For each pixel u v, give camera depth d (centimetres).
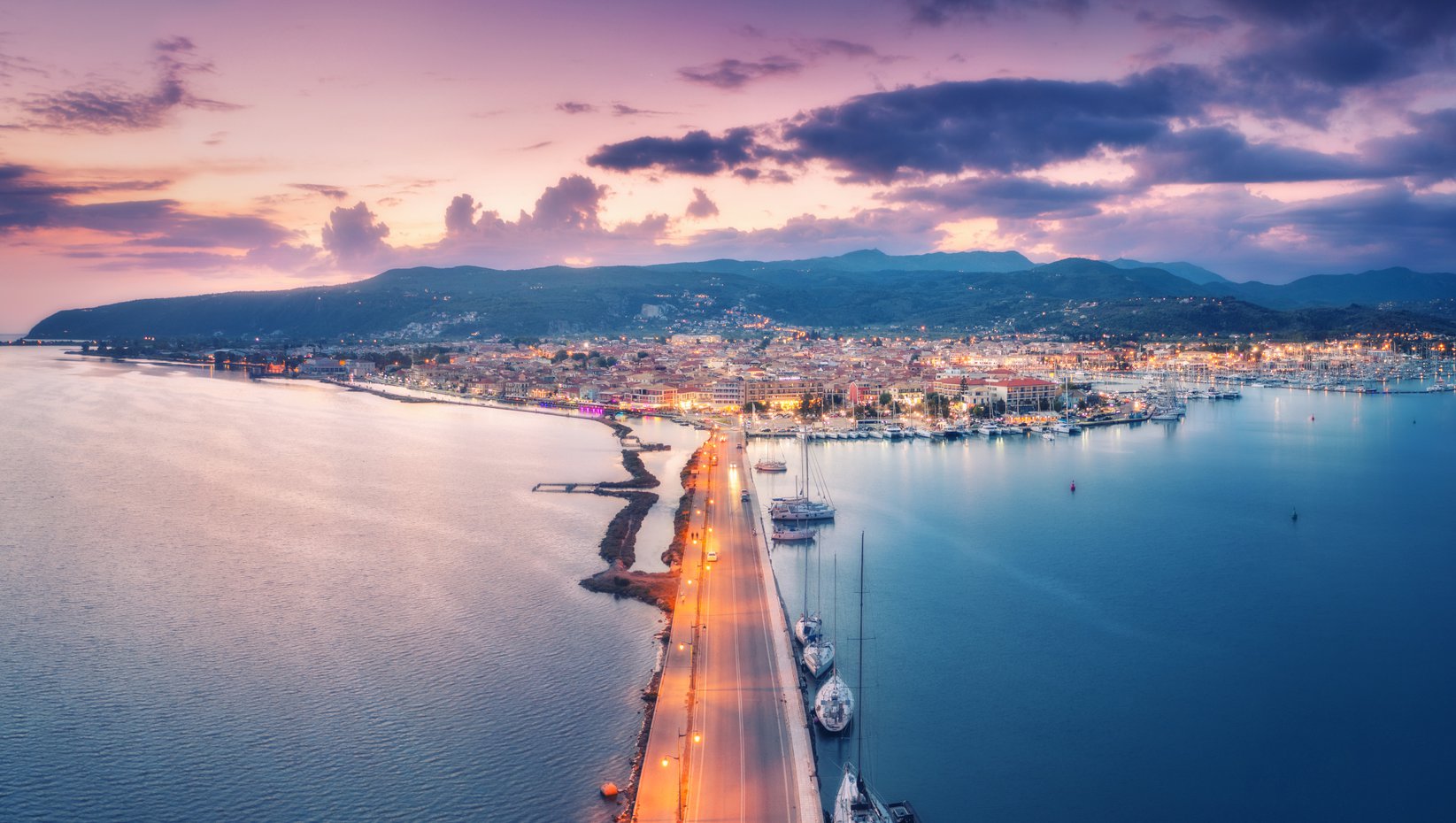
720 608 17025
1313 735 13212
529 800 10981
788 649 14950
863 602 18400
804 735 11944
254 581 19312
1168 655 15975
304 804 10975
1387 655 16025
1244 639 16750
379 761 11875
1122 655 15962
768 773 11000
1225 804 11438
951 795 11550
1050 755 12550
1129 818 11125
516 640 15888
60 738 12488
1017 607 18338
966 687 14588
